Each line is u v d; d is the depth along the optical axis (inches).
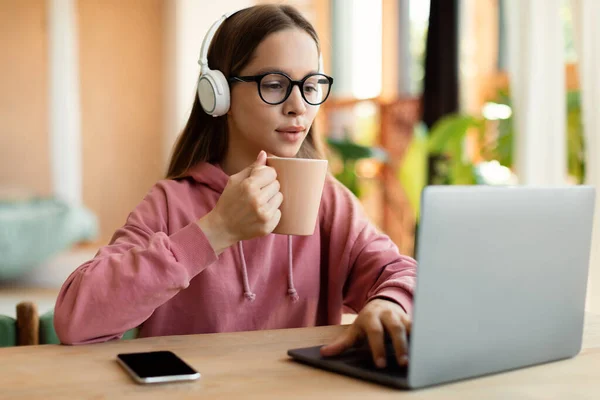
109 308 34.5
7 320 39.8
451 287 27.4
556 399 27.1
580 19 85.1
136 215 45.0
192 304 45.3
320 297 50.3
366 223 50.6
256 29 43.4
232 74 44.5
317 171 35.4
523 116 97.3
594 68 83.4
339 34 200.1
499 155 119.0
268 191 34.7
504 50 139.3
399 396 26.8
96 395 26.5
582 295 33.3
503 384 28.9
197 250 35.3
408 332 31.9
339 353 31.4
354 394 27.0
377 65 184.9
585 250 33.0
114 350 33.5
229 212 35.0
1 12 237.5
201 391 27.1
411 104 172.6
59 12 242.7
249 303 46.4
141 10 257.4
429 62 144.4
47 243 181.8
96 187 254.8
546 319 31.6
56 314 35.3
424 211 26.0
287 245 47.8
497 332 29.6
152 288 34.6
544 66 95.3
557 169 94.7
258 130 43.3
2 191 237.9
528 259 30.1
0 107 238.8
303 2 206.1
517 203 29.2
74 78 247.3
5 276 175.2
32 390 27.0
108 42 253.8
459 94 144.7
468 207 27.3
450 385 28.4
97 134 253.9
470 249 27.6
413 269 44.2
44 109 243.4
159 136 261.9
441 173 136.8
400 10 176.7
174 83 250.8
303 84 42.7
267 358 32.2
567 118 101.6
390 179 181.0
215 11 241.3
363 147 139.5
